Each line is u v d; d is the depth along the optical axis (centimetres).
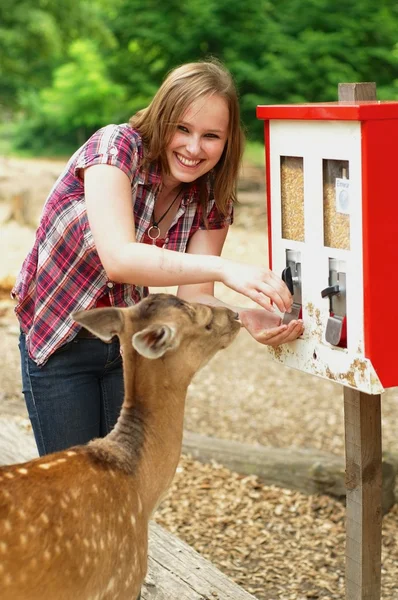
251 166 1905
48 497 246
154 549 396
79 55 2647
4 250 1216
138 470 275
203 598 362
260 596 432
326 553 473
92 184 299
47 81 2933
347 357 306
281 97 1788
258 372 798
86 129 2916
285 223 334
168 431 283
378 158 287
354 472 345
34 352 323
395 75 1816
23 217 1422
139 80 2028
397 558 465
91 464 263
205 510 513
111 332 277
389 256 293
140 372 278
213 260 292
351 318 302
